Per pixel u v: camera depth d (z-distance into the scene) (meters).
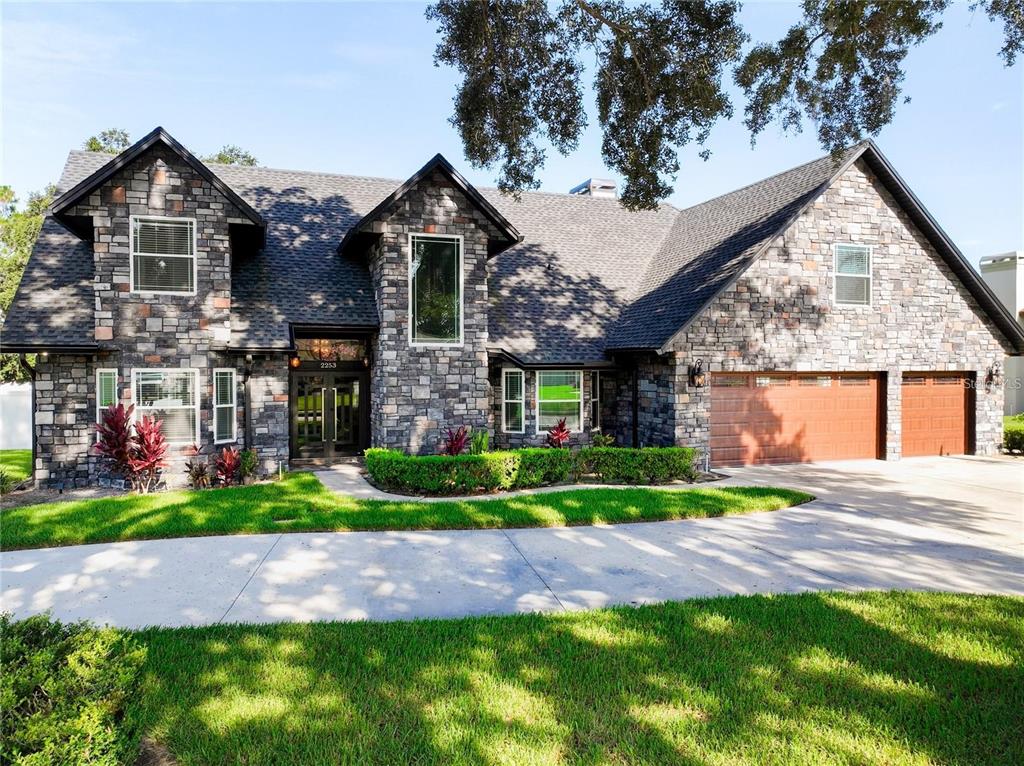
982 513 10.23
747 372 15.15
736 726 3.93
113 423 11.37
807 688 4.42
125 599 6.09
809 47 10.51
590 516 9.30
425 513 9.34
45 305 12.58
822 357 15.65
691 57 10.64
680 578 6.87
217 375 13.32
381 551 7.72
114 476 12.34
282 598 6.16
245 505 9.84
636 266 19.44
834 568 7.29
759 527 9.13
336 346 16.08
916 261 16.61
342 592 6.35
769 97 11.00
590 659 4.82
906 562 7.55
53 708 3.16
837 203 15.74
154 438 11.59
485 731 3.83
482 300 14.69
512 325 16.16
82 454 12.42
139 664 3.73
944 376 17.53
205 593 6.27
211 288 12.88
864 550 8.03
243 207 12.89
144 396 12.50
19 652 3.52
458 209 14.48
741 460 15.30
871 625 5.51
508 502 10.19
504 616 5.68
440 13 10.97
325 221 17.30
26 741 2.88
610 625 5.46
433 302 14.39
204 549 7.71
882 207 16.17
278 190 17.88
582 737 3.80
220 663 4.68
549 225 20.16
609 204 21.94
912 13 9.44
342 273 15.77
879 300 16.23
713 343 14.61
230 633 5.23
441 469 11.27
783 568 7.27
